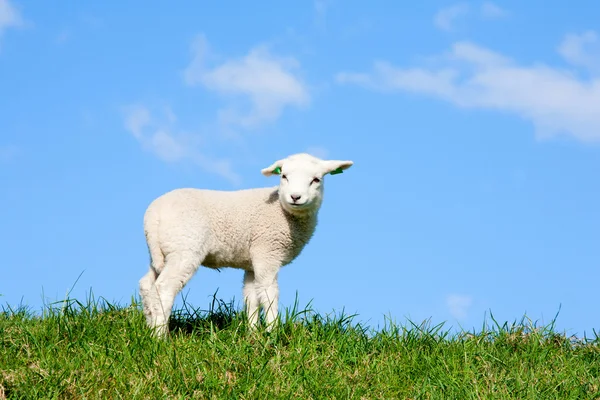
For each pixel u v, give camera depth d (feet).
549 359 24.94
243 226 26.27
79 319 24.03
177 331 25.53
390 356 23.77
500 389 22.00
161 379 20.57
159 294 24.00
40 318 24.63
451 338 25.66
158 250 24.98
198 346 23.02
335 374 22.24
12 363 21.03
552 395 22.11
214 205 26.02
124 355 21.76
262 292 26.63
